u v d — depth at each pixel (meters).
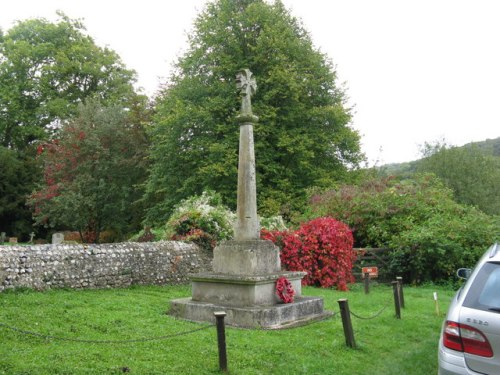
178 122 22.31
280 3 24.84
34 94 35.91
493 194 32.47
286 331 7.72
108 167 27.14
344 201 18.22
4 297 9.11
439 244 15.17
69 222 27.55
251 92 9.43
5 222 36.38
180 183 23.58
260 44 21.95
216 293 8.66
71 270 11.05
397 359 6.77
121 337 6.82
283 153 23.02
